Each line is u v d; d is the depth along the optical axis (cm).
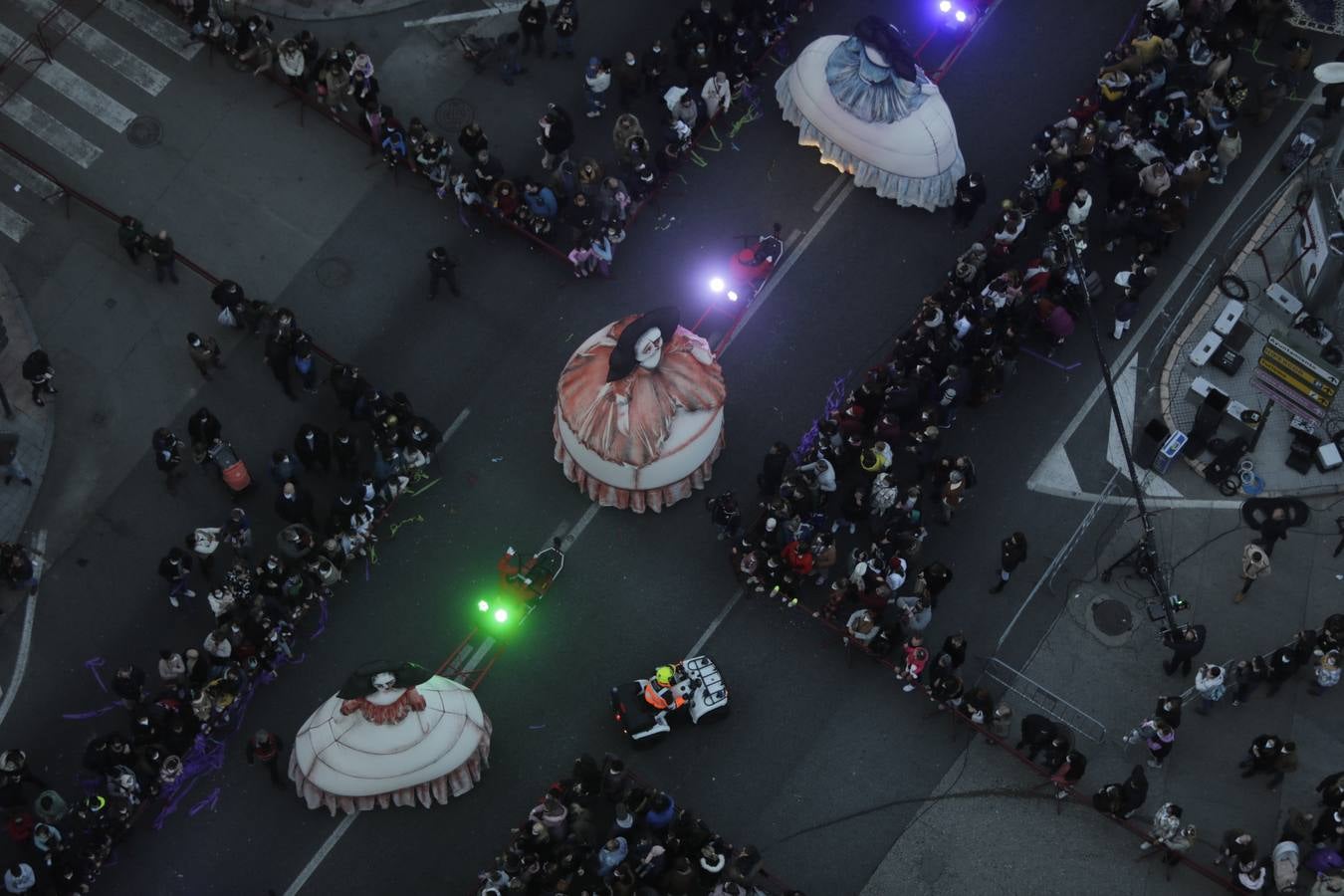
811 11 5169
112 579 4381
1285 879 4012
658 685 4153
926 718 4288
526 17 4953
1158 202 4766
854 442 4375
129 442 4538
